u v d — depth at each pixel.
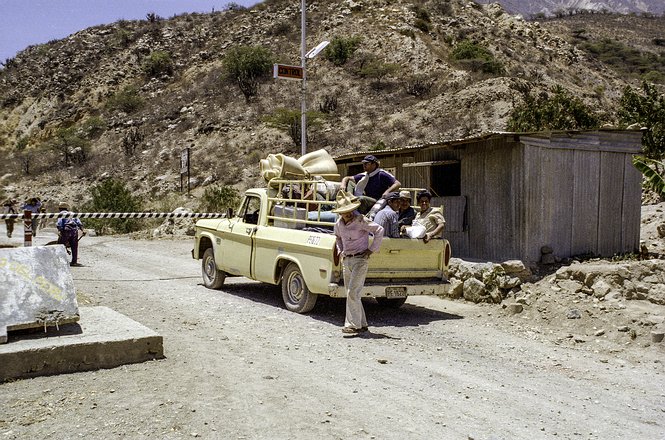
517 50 66.88
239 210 10.54
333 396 5.40
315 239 8.45
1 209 31.33
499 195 11.43
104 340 6.06
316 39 64.00
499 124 36.78
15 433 4.49
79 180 45.03
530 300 9.30
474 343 7.61
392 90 50.97
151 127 53.00
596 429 4.98
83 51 77.69
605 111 50.44
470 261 11.43
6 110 69.88
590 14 172.38
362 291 8.15
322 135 42.56
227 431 4.57
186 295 10.30
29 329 6.32
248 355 6.62
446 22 68.12
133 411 4.91
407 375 6.15
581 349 7.53
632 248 12.19
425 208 9.44
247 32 70.88
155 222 26.42
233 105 52.00
